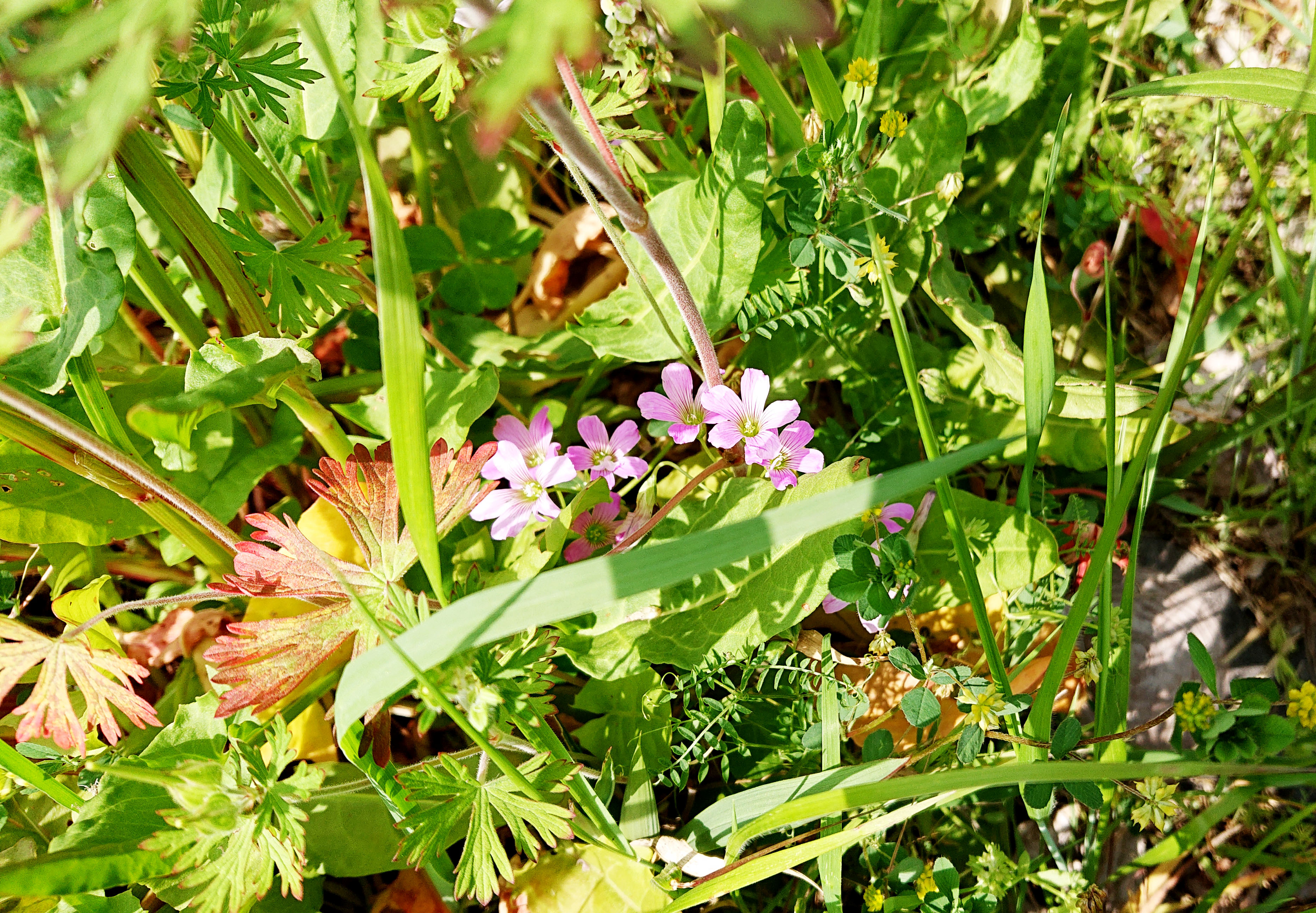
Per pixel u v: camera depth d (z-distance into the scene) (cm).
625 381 29
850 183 24
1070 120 28
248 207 26
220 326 24
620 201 18
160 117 26
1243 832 25
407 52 24
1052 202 29
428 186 30
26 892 19
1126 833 25
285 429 27
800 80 30
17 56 20
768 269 26
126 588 27
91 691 21
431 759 22
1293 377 26
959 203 29
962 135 26
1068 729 22
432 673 19
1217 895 24
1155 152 30
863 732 25
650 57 22
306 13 14
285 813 20
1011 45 28
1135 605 27
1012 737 22
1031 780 20
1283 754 23
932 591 24
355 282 24
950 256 28
